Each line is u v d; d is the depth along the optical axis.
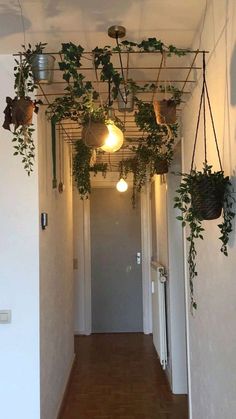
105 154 4.43
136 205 5.47
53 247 2.92
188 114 2.47
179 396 3.34
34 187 2.38
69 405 3.20
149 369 3.98
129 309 5.44
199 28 2.04
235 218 1.50
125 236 5.51
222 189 1.55
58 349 3.08
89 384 3.62
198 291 2.24
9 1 1.82
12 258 2.36
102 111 2.00
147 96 2.79
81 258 5.34
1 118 2.39
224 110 1.64
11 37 2.16
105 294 5.45
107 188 5.51
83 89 1.87
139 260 5.47
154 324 4.36
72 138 3.79
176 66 2.46
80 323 5.29
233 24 1.50
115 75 1.80
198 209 1.57
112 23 2.02
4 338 2.34
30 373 2.33
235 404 1.55
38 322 2.34
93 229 5.50
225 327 1.68
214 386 1.89
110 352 4.54
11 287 2.35
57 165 3.21
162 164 3.17
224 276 1.69
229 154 1.57
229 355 1.63
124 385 3.58
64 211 3.57
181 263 3.45
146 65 2.43
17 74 1.91
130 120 3.35
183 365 3.40
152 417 2.97
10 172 2.38
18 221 2.37
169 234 3.49
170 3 1.85
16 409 2.32
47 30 2.08
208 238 1.99
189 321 2.55
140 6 1.87
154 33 2.11
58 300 3.13
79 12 1.91
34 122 2.37
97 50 1.79
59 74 2.42
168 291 3.61
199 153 2.16
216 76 1.76
